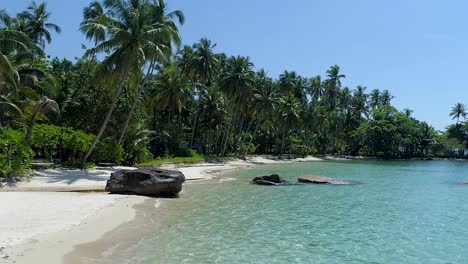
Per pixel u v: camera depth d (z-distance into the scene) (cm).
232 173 4328
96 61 4228
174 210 1930
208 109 6756
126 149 4109
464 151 12144
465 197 2686
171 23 3712
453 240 1482
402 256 1269
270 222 1719
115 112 4084
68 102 4084
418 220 1858
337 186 3206
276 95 7662
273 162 7006
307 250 1299
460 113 12531
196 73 6156
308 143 9762
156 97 5534
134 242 1309
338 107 10844
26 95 3581
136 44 3238
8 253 1054
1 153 2412
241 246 1316
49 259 1044
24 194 2028
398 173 4997
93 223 1485
